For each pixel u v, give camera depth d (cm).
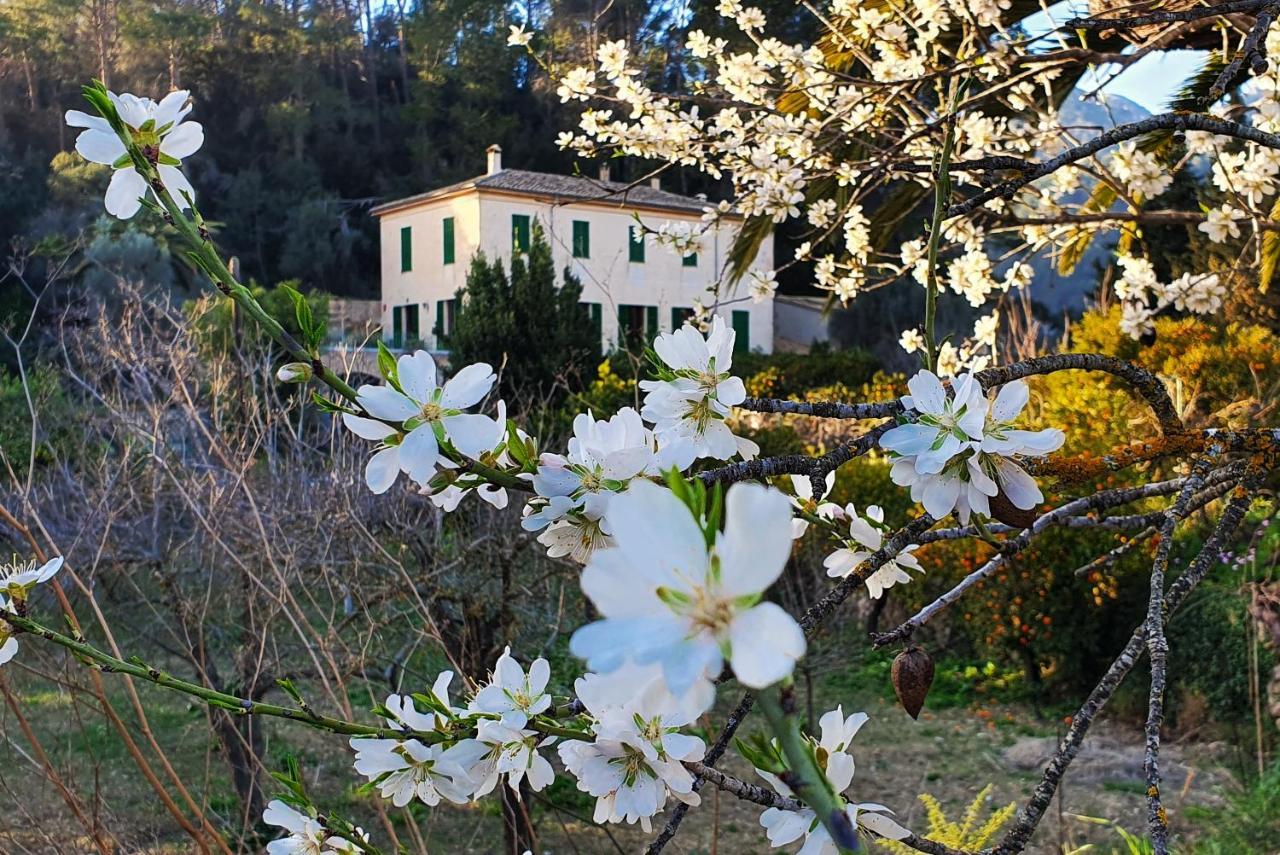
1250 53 172
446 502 112
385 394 103
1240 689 606
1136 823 548
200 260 101
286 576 425
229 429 561
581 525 109
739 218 483
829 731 103
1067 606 727
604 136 457
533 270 1585
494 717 138
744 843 536
